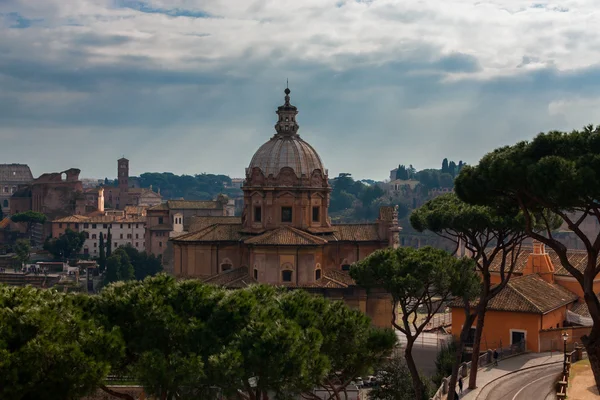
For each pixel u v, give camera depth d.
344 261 111.19
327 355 48.69
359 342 50.47
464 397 67.94
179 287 50.50
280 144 110.69
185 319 48.44
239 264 110.62
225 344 45.91
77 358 37.12
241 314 48.00
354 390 71.56
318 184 110.19
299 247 100.56
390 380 68.56
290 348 42.84
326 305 52.16
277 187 107.38
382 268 60.81
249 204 110.19
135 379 44.75
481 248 67.88
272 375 42.44
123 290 49.28
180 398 44.69
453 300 91.19
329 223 113.44
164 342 46.84
